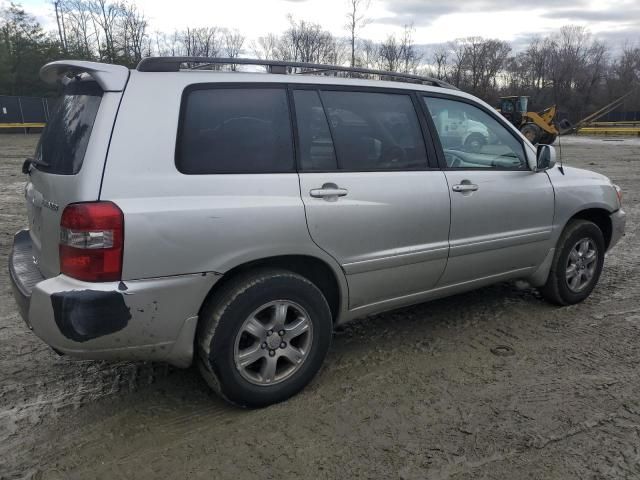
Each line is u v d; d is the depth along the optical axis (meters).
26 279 2.94
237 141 2.92
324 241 3.10
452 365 3.61
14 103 33.59
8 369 3.53
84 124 2.75
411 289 3.65
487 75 66.00
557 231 4.37
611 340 3.98
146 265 2.58
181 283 2.68
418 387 3.32
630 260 6.13
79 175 2.55
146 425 2.94
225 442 2.79
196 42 45.81
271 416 3.02
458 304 4.71
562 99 69.88
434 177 3.61
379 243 3.34
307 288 3.08
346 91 3.39
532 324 4.28
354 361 3.67
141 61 2.81
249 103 3.00
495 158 4.06
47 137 3.15
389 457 2.67
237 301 2.85
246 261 2.85
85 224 2.47
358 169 3.31
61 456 2.67
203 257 2.71
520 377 3.44
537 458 2.65
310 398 3.20
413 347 3.88
